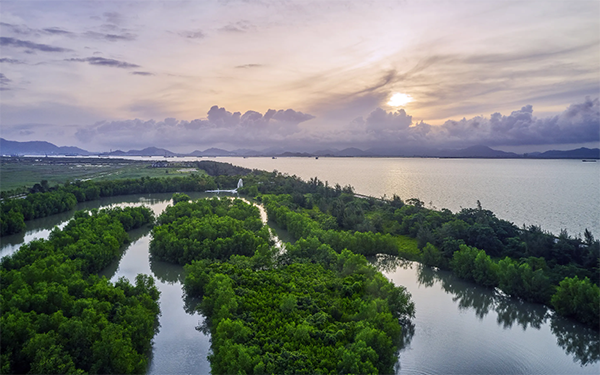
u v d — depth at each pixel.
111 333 55.12
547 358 68.56
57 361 49.16
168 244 106.62
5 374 48.44
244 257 96.69
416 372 63.31
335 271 88.50
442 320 81.12
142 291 76.62
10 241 132.75
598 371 65.25
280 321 63.78
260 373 50.00
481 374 63.56
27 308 61.88
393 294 74.69
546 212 196.88
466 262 96.25
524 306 84.44
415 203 175.62
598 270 88.19
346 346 57.34
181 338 71.56
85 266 89.56
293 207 176.12
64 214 175.50
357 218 144.12
